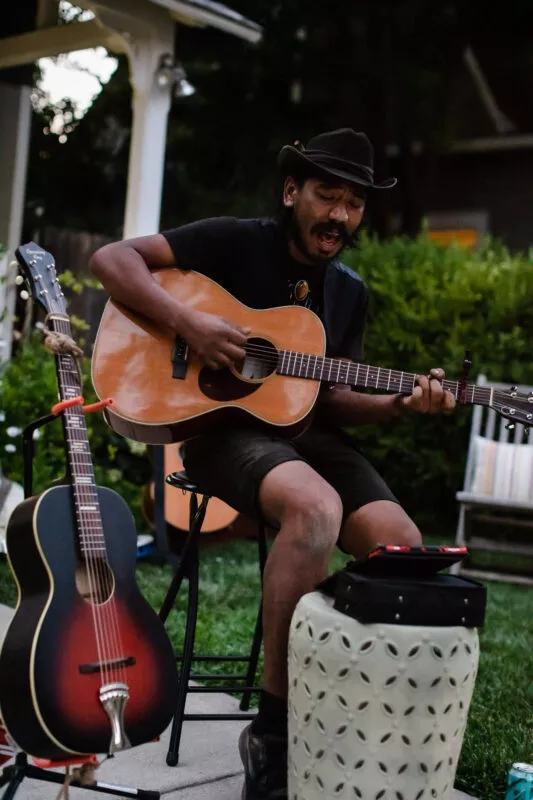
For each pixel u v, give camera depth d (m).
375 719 2.12
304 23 12.83
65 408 2.36
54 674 2.07
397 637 2.10
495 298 7.14
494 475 6.09
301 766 2.21
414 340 7.29
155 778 2.68
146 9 6.64
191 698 3.36
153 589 4.82
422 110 13.62
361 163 2.72
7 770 2.24
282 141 12.88
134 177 6.86
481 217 15.13
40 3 7.89
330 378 2.84
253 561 5.86
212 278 2.88
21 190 8.57
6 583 4.57
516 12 14.19
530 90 15.59
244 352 2.74
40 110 13.26
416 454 7.21
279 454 2.51
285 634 2.37
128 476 6.35
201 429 2.77
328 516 2.35
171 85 6.89
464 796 2.73
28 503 2.22
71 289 7.51
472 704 3.49
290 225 2.81
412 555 2.17
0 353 6.74
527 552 6.07
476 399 2.85
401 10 13.03
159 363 2.78
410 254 7.68
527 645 4.41
